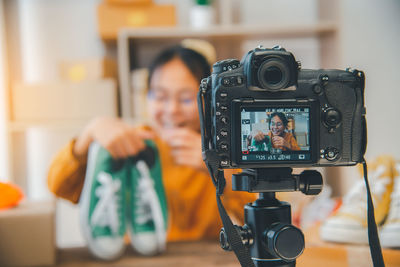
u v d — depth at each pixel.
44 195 1.91
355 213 0.91
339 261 0.77
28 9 1.89
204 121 0.53
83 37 1.92
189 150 1.38
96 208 1.04
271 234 0.49
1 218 0.90
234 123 0.50
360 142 0.54
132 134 1.15
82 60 1.65
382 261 0.53
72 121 1.60
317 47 1.80
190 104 1.38
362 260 0.77
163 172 1.37
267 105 0.50
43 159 1.91
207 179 1.36
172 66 1.38
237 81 0.50
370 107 2.02
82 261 0.95
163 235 1.04
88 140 1.17
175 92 1.38
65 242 1.91
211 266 0.84
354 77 0.53
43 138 1.91
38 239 0.91
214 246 1.00
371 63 2.01
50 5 1.90
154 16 1.66
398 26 2.00
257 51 0.49
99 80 1.62
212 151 0.49
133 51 1.79
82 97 1.60
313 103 0.51
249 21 1.91
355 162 0.54
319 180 0.52
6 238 0.90
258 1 1.91
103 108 1.61
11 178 1.60
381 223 0.86
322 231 0.93
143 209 1.08
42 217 0.91
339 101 0.52
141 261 0.93
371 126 2.02
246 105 0.50
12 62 1.82
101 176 1.09
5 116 1.56
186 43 1.49
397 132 2.03
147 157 1.19
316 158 0.52
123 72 1.59
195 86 1.38
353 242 0.88
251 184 0.51
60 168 1.19
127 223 1.13
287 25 1.62
